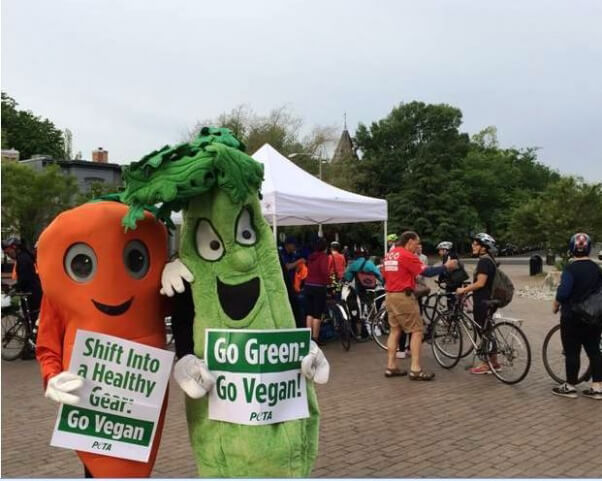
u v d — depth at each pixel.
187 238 2.50
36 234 27.83
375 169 55.72
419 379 7.01
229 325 2.43
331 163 43.91
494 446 4.68
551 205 25.12
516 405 5.87
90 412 2.40
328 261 8.90
